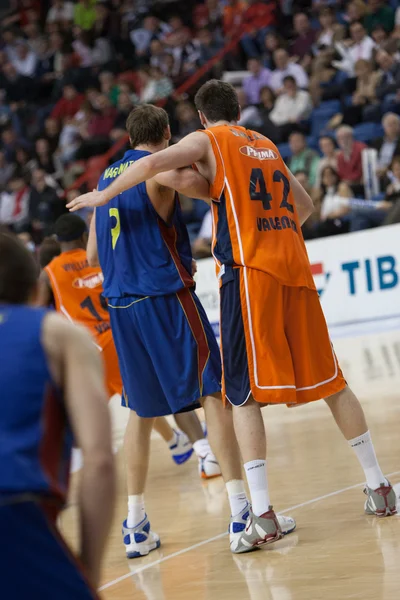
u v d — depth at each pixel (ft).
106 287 23.61
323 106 83.20
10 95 107.86
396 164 70.23
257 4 96.27
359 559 18.63
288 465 29.32
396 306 64.59
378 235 65.00
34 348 9.89
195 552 21.74
